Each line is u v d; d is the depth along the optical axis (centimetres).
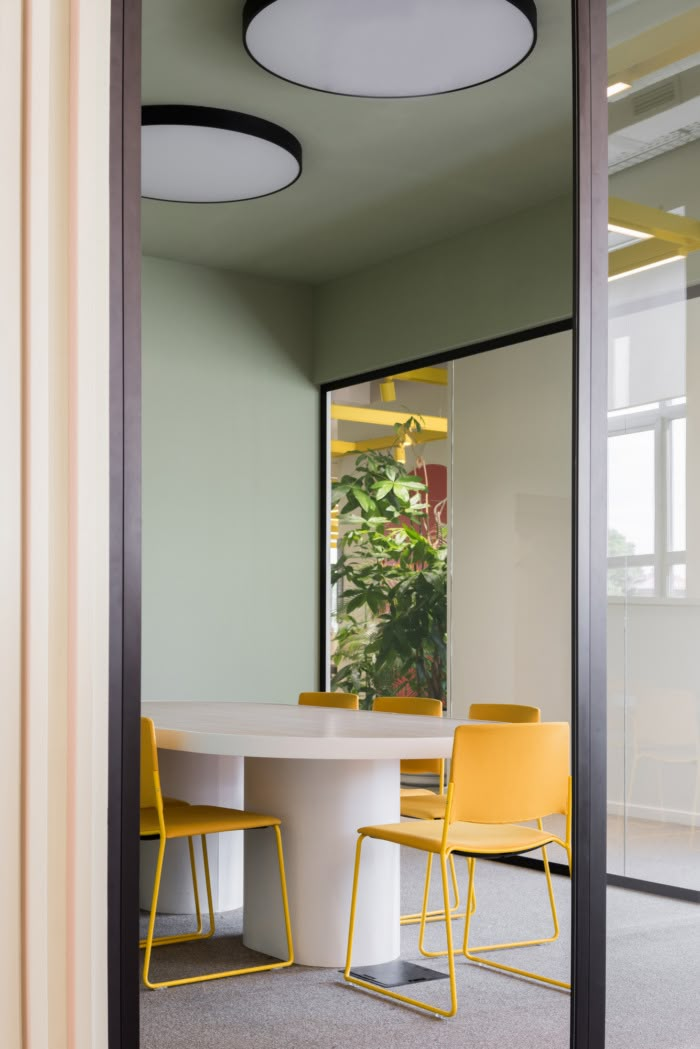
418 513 717
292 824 414
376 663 743
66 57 181
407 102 525
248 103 530
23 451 175
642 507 265
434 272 710
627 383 264
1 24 175
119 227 186
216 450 766
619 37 267
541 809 361
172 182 581
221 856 485
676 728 265
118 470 185
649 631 263
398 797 428
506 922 472
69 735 177
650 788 261
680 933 262
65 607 178
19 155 175
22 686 173
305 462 801
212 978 392
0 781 171
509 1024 348
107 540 182
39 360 175
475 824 395
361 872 412
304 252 735
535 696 623
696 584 272
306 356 806
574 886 251
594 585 256
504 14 412
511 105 529
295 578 791
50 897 175
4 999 170
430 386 718
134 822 185
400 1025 347
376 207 654
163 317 752
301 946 409
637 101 268
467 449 682
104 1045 179
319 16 413
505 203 646
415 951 429
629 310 265
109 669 183
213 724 416
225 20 457
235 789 489
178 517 749
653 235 270
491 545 659
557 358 631
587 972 250
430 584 702
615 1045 252
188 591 750
